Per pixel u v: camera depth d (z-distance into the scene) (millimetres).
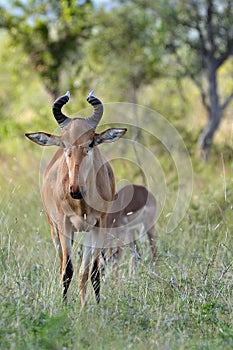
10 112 60906
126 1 56188
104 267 25172
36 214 30156
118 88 56500
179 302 21156
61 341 17500
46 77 55719
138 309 20703
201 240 27859
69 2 55031
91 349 17422
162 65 57875
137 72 56188
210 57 54094
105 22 57031
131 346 17734
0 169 39406
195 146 48156
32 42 55406
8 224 27609
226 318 20516
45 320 18469
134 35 56938
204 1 53969
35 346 17109
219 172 40281
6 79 63469
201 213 31297
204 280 22781
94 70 57312
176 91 62375
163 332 18844
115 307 20812
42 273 23391
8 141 51906
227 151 44844
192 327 19578
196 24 54062
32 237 27734
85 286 22953
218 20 53906
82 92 54250
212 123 52969
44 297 21281
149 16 56312
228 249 25078
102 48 57469
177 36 55562
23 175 36781
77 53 56156
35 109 58438
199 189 35906
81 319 19672
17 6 55562
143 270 24312
